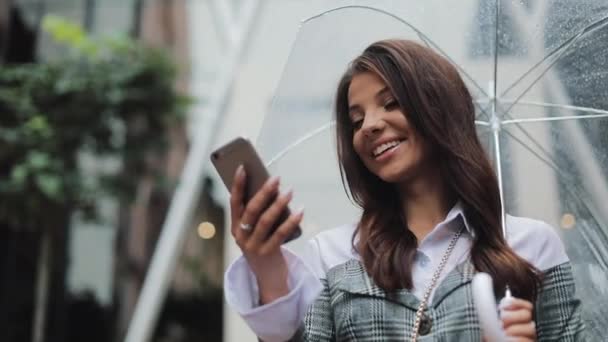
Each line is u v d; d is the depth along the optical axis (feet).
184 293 23.06
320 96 5.86
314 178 5.82
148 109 23.07
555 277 4.10
